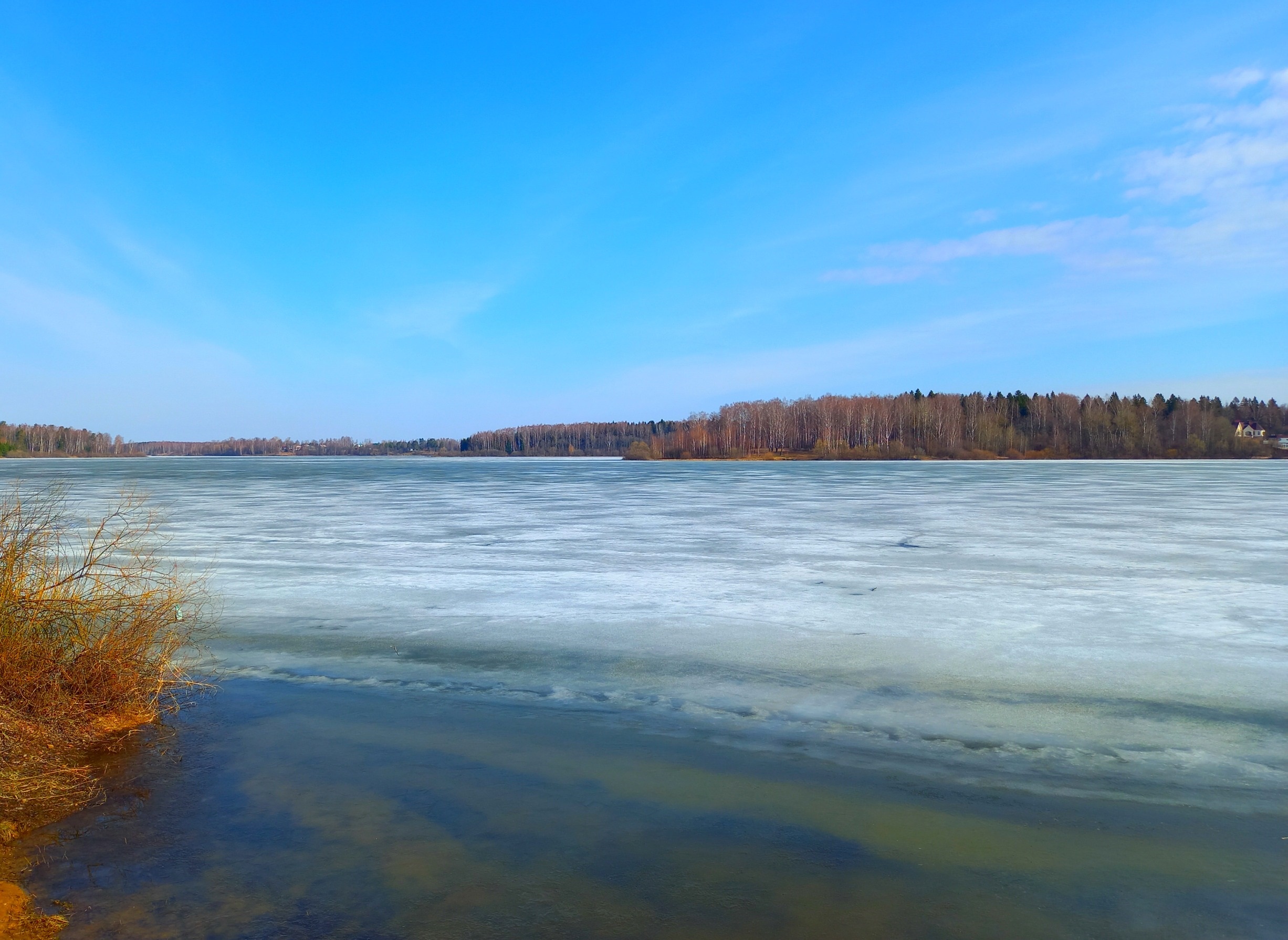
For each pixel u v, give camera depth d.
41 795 4.11
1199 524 17.11
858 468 60.56
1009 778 4.32
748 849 3.59
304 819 3.88
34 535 5.44
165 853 3.56
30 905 3.14
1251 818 3.86
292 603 8.90
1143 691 5.75
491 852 3.56
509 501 24.81
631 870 3.42
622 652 6.85
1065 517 18.80
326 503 23.95
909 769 4.44
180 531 15.82
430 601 8.97
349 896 3.22
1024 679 6.07
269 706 5.51
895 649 6.91
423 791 4.18
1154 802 4.03
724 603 8.87
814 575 10.68
